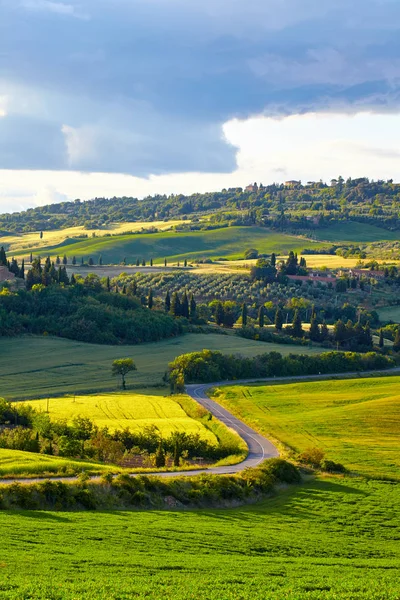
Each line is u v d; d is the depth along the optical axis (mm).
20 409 125500
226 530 64312
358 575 53469
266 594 45594
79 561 49969
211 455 106750
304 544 62625
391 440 115562
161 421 128250
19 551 50531
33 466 75938
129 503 69938
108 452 98375
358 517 73938
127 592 44031
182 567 51219
